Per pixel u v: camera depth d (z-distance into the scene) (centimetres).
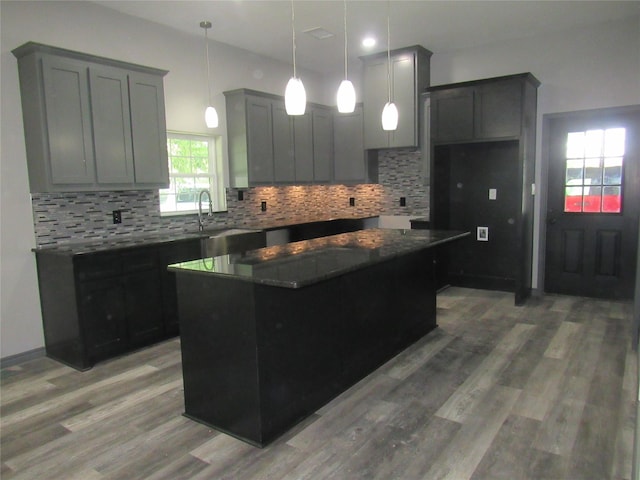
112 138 375
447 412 262
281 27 459
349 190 667
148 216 442
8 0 341
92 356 340
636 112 461
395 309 346
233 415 242
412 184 609
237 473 212
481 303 487
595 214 491
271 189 587
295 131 568
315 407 267
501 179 524
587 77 472
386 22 450
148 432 249
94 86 361
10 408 279
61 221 377
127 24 420
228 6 404
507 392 284
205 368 251
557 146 504
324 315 272
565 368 316
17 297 353
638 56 446
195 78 482
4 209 345
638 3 410
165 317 389
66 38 377
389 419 256
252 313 225
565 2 406
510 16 438
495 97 467
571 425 245
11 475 215
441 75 561
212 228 505
